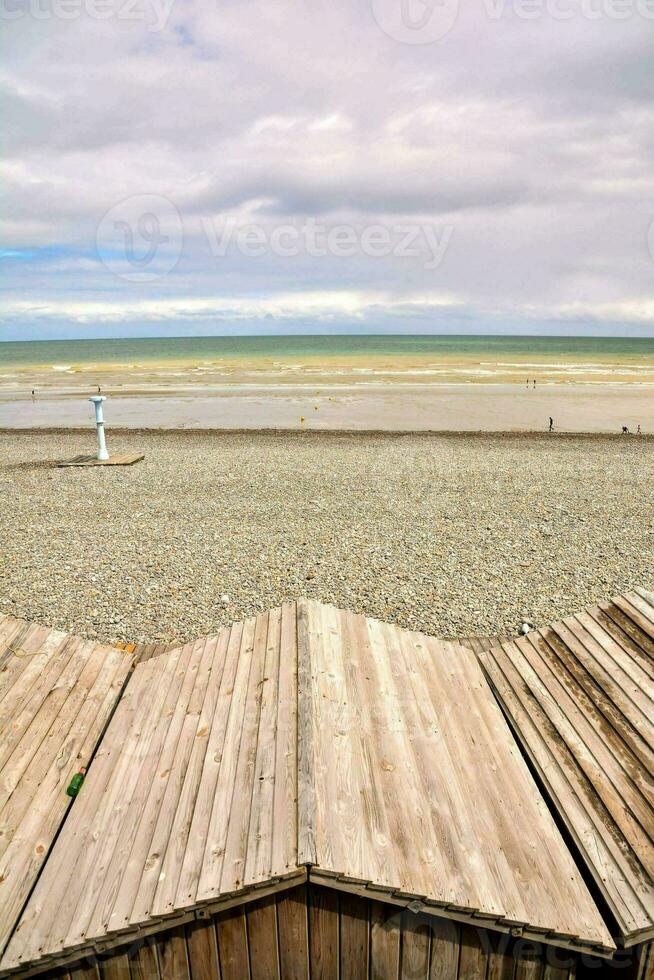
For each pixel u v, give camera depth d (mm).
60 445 21547
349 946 3295
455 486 15273
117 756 4406
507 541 11047
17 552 10625
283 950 3301
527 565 9859
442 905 3088
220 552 10500
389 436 23094
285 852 3207
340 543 10938
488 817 3740
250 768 3951
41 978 3160
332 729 4246
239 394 35500
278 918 3242
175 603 8461
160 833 3611
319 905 3227
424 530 11695
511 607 8305
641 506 13359
